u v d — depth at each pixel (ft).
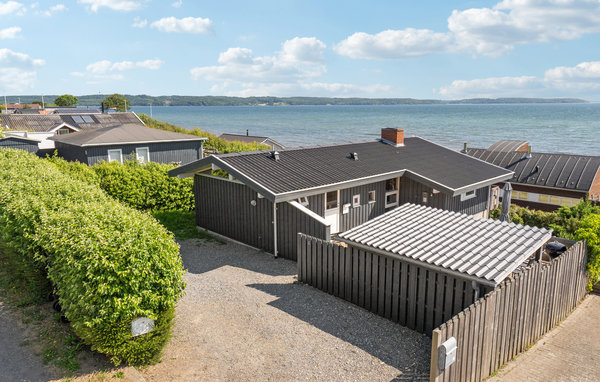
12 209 30.55
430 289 27.73
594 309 34.14
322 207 48.70
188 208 65.10
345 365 24.50
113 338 21.99
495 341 24.38
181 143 104.53
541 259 36.09
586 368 25.57
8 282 33.17
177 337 27.20
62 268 23.07
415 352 26.16
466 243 30.01
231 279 38.55
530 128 430.61
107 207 28.99
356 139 313.53
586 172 94.22
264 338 27.40
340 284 34.17
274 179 46.19
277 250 46.14
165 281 23.47
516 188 100.42
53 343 25.05
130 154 94.38
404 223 35.06
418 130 403.54
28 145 101.96
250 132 382.42
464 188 54.70
